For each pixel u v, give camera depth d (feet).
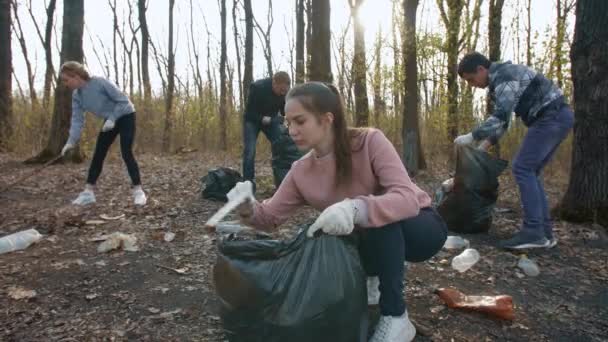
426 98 35.17
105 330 7.88
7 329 7.91
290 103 6.29
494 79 12.01
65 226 14.11
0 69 32.99
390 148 6.63
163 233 13.08
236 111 45.83
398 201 6.20
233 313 6.13
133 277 10.17
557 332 8.18
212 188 17.95
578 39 14.24
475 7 27.66
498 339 7.82
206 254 11.59
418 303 8.98
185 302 8.94
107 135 16.72
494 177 13.51
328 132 6.47
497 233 13.91
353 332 6.20
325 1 21.61
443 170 27.40
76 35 28.81
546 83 11.87
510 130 27.14
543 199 12.48
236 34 55.21
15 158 30.66
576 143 14.64
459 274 10.61
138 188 17.24
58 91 28.55
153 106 45.57
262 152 35.45
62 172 24.99
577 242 12.94
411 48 25.44
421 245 7.17
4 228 14.07
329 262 6.09
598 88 13.97
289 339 5.98
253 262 6.08
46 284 9.80
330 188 6.84
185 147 42.19
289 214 7.45
